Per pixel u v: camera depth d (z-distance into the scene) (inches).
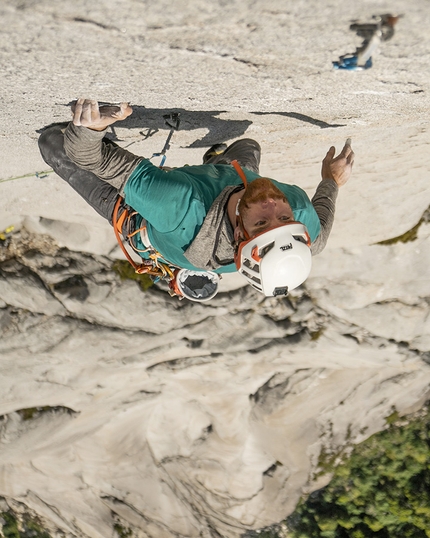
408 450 380.2
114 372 294.5
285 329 309.0
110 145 99.5
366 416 367.9
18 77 94.3
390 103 122.0
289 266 87.8
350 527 385.4
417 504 376.5
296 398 346.3
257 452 363.6
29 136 138.1
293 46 82.7
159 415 343.9
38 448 319.6
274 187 90.7
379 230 263.6
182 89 103.3
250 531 389.4
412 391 361.7
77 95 104.3
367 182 222.5
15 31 75.9
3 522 356.5
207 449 359.3
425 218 259.4
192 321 291.9
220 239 92.2
